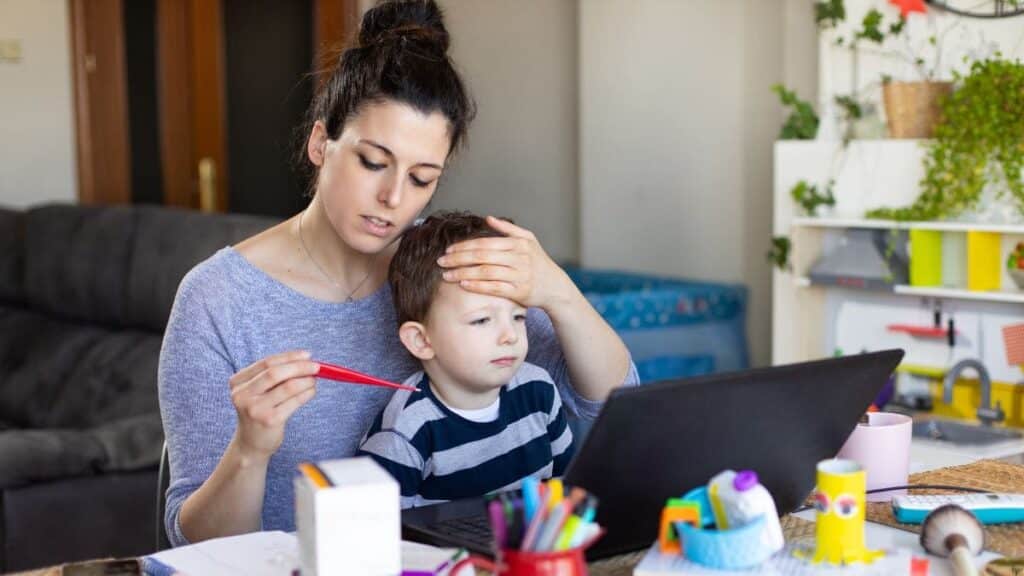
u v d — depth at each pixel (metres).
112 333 3.86
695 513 1.08
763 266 4.08
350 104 1.43
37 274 4.12
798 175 3.27
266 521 1.56
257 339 1.54
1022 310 2.89
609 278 4.49
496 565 0.98
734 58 4.12
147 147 5.79
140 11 5.73
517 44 5.36
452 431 1.47
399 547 0.99
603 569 1.16
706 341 4.01
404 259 1.47
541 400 1.55
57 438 2.90
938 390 3.07
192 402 1.51
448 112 1.43
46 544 2.88
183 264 3.51
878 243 3.12
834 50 3.22
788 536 1.20
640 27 4.47
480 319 1.41
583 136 4.77
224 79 5.86
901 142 3.04
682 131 4.34
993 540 1.22
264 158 5.93
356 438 1.58
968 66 2.95
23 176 5.62
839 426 1.24
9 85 5.56
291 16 5.82
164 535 1.65
